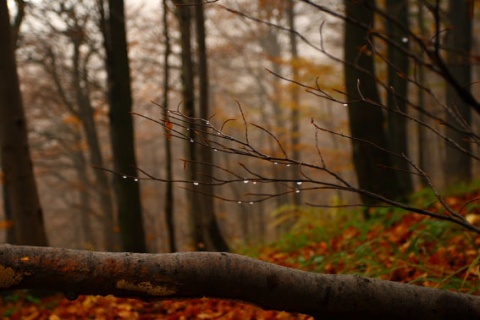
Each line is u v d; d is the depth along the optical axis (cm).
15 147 506
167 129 194
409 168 949
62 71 1356
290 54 1642
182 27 678
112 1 610
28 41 1083
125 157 630
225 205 2080
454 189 682
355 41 584
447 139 243
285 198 1680
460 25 966
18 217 516
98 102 1452
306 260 480
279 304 194
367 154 600
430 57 282
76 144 1677
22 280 172
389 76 899
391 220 527
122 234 641
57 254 177
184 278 183
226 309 379
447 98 1013
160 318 387
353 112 604
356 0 278
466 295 211
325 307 197
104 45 613
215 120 1590
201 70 729
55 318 384
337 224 659
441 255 388
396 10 792
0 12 486
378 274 353
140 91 1507
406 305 202
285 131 1619
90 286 178
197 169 703
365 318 202
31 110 1592
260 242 886
